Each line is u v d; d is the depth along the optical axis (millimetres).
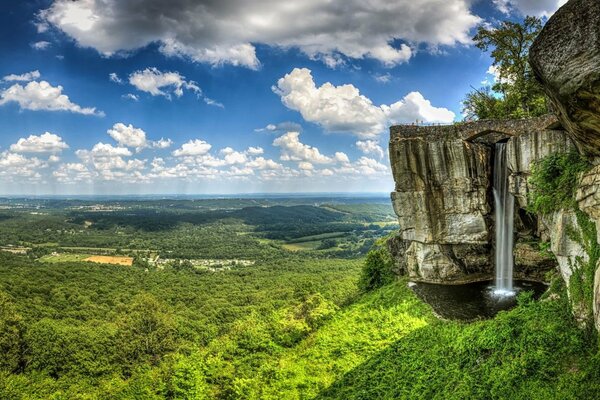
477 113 41344
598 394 13477
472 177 31656
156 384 29266
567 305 18688
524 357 17094
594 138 13109
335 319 32219
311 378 23125
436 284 33156
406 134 33219
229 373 27250
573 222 17891
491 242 33062
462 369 18984
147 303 57031
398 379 20328
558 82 11695
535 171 22547
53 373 45531
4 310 49719
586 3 10789
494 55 39156
